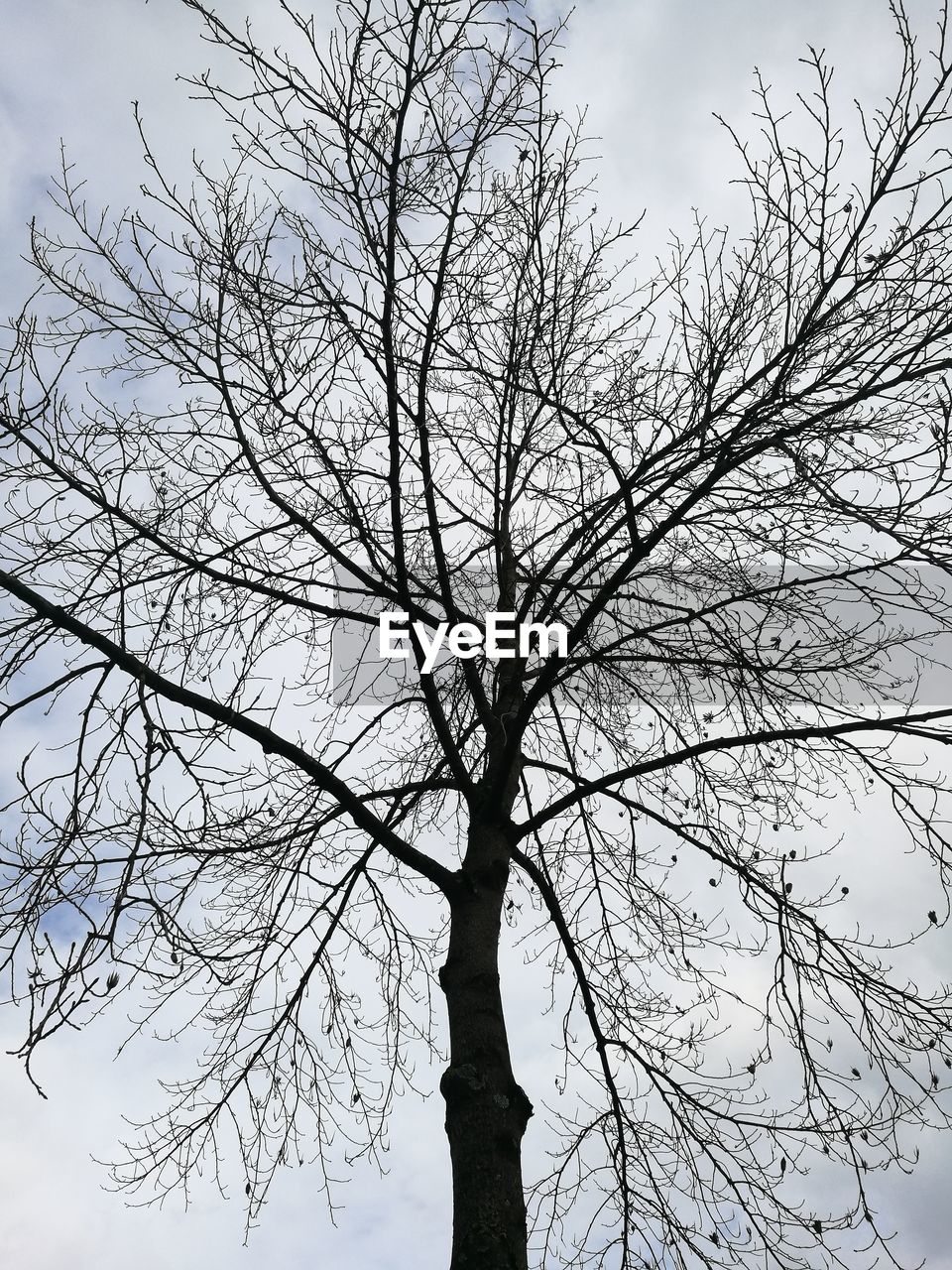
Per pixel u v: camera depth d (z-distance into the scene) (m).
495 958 5.75
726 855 6.32
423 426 5.54
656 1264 6.17
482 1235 4.62
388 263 5.38
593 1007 6.54
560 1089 6.51
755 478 5.66
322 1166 6.84
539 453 6.58
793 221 5.24
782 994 6.11
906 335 5.23
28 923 4.70
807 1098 5.97
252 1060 6.79
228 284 5.60
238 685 5.77
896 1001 5.82
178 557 5.69
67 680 5.12
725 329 5.37
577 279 6.23
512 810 6.48
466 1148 4.95
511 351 6.00
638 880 6.90
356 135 5.29
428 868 6.01
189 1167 6.70
